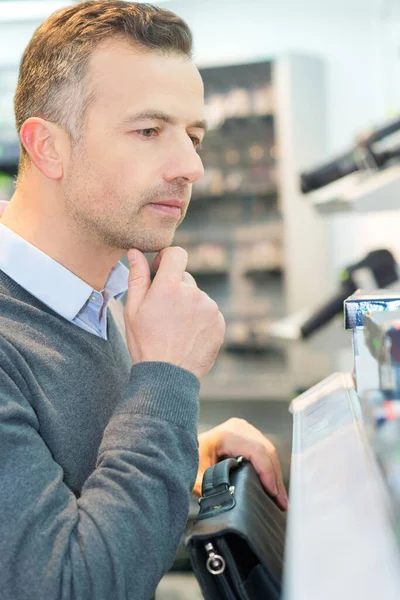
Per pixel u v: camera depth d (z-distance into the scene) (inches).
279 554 32.7
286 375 197.8
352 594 16.5
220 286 232.8
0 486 31.0
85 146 39.0
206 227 232.7
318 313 97.1
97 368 40.5
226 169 228.8
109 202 39.3
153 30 38.9
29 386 35.8
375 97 213.9
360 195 72.7
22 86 41.6
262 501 37.9
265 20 219.3
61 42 39.4
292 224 207.0
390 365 23.7
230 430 46.7
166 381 35.8
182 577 107.3
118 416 34.8
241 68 219.3
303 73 207.5
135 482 32.2
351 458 24.9
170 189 39.4
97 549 30.6
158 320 37.5
